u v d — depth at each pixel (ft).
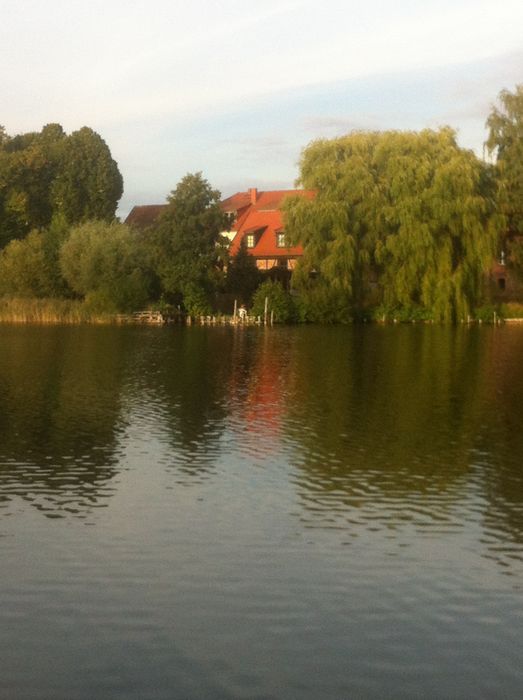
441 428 90.22
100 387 117.91
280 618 45.14
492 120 272.10
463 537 56.75
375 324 265.75
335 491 66.69
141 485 67.92
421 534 57.21
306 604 46.70
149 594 47.75
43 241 286.87
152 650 41.91
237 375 133.08
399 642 42.80
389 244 255.70
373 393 114.73
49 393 111.86
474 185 256.11
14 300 270.05
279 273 312.91
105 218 381.60
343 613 45.70
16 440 83.05
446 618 45.27
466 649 42.16
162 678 39.58
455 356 165.78
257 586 48.91
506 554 53.88
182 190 284.00
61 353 165.37
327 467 73.72
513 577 50.39
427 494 65.87
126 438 84.28
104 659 41.11
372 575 50.52
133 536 56.44
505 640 43.04
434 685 39.14
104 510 61.62
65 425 90.48
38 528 57.77
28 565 51.49
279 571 50.98
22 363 146.51
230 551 53.98
